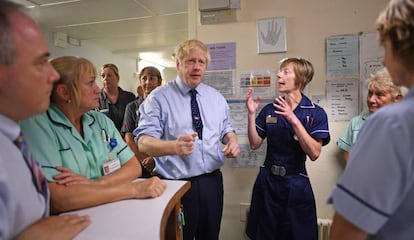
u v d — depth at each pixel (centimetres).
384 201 51
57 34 395
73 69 102
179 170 155
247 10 203
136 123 248
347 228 56
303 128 152
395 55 55
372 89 159
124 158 123
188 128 158
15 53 58
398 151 50
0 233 55
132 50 532
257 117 181
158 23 356
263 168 176
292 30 197
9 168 59
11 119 65
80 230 73
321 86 196
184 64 158
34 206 67
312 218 162
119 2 281
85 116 116
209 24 210
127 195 97
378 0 184
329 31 192
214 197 161
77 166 101
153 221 80
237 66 207
